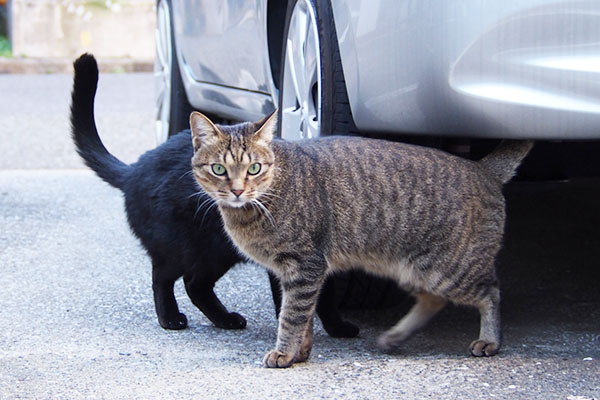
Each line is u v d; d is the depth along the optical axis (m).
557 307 4.68
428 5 3.75
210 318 4.50
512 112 3.68
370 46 4.06
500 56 3.66
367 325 4.50
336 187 4.00
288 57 4.93
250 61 5.48
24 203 7.33
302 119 4.81
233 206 3.91
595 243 5.91
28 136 10.58
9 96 13.73
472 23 3.65
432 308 4.19
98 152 4.76
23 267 5.51
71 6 17.91
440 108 3.83
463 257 4.02
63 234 6.35
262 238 3.93
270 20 5.30
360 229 4.04
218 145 3.90
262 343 4.23
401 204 4.02
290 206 3.90
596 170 5.24
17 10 17.77
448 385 3.54
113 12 18.09
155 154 4.46
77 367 3.80
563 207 6.82
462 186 4.04
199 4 6.30
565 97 3.64
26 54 17.91
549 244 5.89
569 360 3.85
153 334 4.35
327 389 3.52
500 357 3.91
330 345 4.20
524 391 3.46
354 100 4.26
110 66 17.14
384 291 4.44
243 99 5.78
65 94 13.91
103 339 4.24
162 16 7.37
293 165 3.95
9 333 4.30
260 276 5.39
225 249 4.32
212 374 3.72
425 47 3.79
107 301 4.87
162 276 4.45
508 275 5.28
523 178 5.47
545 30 3.60
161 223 4.33
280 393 3.47
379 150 4.11
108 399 3.41
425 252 4.05
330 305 4.29
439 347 4.13
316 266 3.93
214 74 6.17
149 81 15.62
